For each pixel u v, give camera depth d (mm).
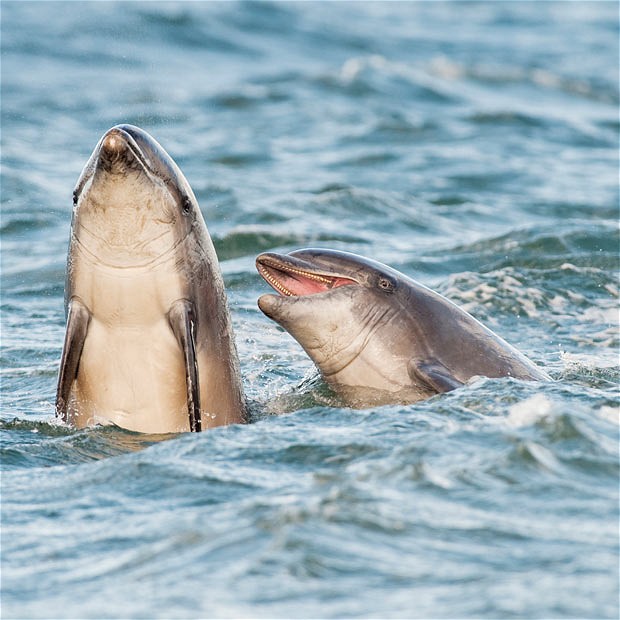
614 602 19391
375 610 19359
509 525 23109
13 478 29422
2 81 146500
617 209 87625
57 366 46875
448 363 38250
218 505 25500
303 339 38281
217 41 193125
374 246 72188
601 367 43719
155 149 32812
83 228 32812
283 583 20562
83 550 23281
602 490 25156
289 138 119688
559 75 179125
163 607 19844
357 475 26234
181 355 34062
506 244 69875
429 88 157250
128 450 32719
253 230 73750
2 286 64125
